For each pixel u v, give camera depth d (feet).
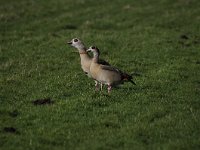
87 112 83.35
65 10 201.36
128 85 99.91
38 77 107.55
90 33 157.69
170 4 212.02
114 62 121.19
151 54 131.44
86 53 97.50
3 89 97.81
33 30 167.22
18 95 94.53
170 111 84.17
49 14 193.26
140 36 154.40
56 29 168.55
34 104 88.43
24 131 74.90
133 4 212.84
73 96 92.38
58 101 89.71
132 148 68.54
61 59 125.49
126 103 87.51
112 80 89.81
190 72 114.52
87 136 72.84
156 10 199.52
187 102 90.38
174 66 118.42
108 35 155.74
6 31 163.53
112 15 191.01
